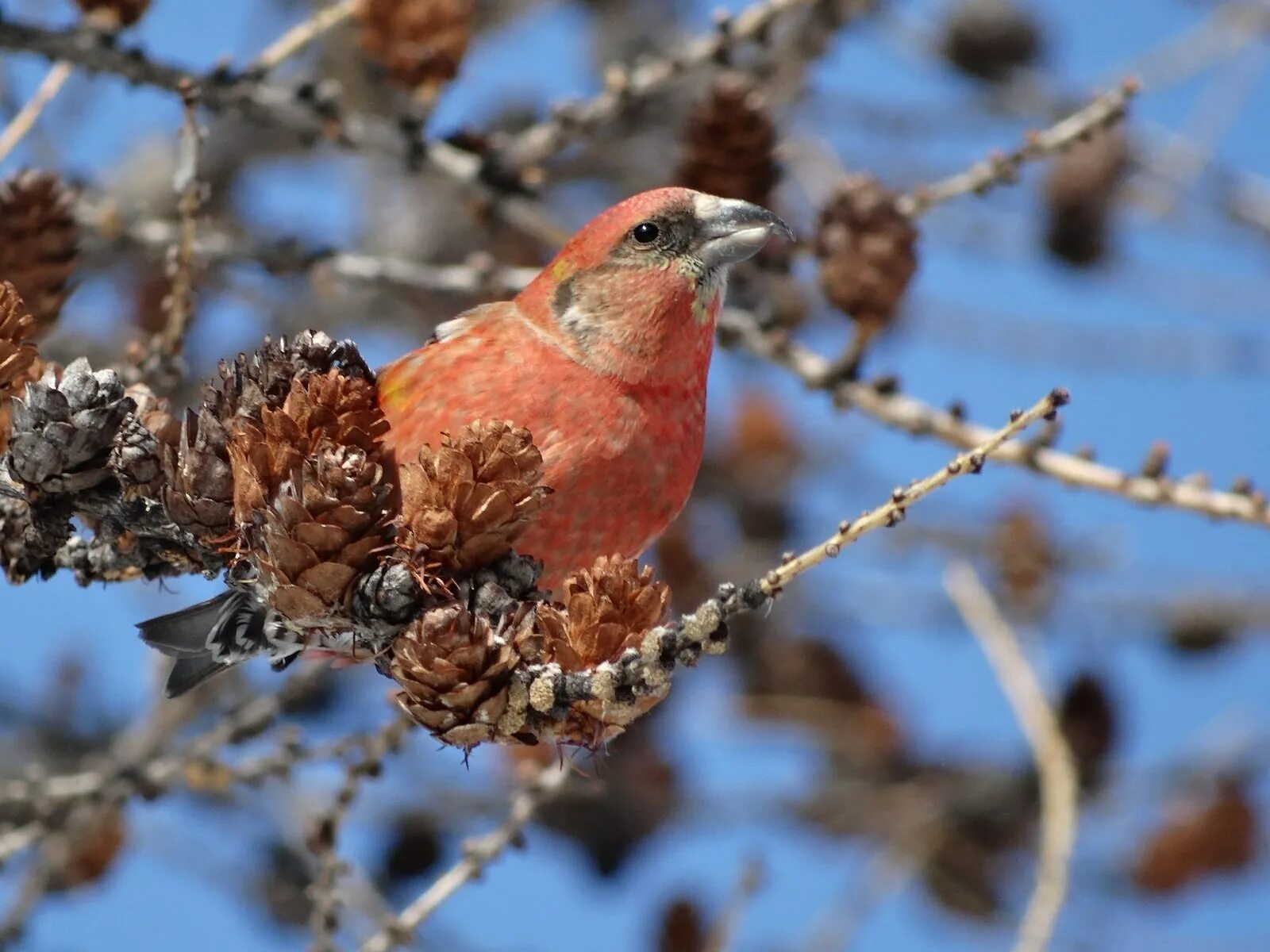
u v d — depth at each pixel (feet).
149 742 38.17
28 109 27.94
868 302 30.53
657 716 47.78
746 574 51.24
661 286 26.45
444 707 17.88
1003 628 34.30
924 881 50.19
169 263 25.38
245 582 19.85
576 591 18.49
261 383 19.33
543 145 33.45
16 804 33.83
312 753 29.12
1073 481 28.48
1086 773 48.34
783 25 45.01
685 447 26.71
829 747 50.70
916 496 17.34
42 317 26.12
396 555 18.34
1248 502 27.45
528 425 25.55
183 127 25.26
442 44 32.58
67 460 19.66
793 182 49.06
